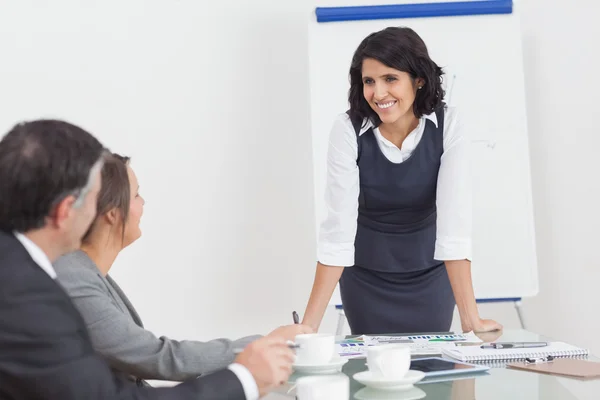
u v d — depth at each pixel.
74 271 1.32
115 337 1.32
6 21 3.32
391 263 2.28
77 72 3.34
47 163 0.97
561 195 3.37
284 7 3.37
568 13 3.33
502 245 3.17
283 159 3.39
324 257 2.12
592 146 3.35
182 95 3.38
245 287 3.40
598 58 3.33
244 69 3.38
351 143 2.13
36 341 0.93
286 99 3.38
